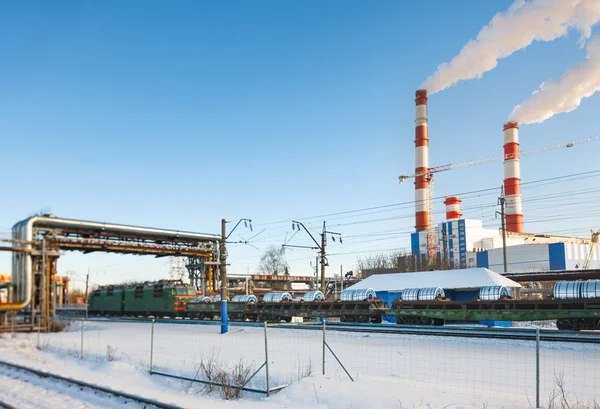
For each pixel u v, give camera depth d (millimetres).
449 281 39750
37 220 37281
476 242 120750
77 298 94875
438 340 23141
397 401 10406
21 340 27969
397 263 106562
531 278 40875
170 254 45906
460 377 13891
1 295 46156
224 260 32812
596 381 13336
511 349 19922
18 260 37031
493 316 29453
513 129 124500
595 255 104938
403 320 34469
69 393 12922
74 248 40719
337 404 10695
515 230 121500
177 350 21359
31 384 14336
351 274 82938
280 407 10859
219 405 11086
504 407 9891
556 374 14375
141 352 20906
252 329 33031
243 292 80875
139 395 12008
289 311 40781
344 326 32438
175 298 51000
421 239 123312
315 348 20938
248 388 12219
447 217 133125
